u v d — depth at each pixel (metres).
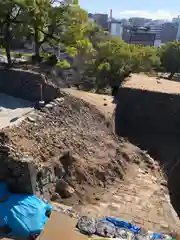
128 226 13.29
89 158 17.75
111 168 18.09
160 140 25.38
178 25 148.88
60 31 29.66
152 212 15.44
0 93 21.25
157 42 119.25
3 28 26.80
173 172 22.22
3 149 13.24
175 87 28.86
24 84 20.80
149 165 21.25
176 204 18.11
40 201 12.53
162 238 12.91
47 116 18.30
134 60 39.28
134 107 26.92
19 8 25.73
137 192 17.06
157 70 51.72
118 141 22.81
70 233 11.54
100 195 16.05
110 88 37.06
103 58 38.56
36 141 15.35
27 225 11.62
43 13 27.17
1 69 21.47
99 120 22.75
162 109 26.44
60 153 15.56
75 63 37.72
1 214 11.74
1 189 12.79
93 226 12.43
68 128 18.72
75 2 29.64
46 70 27.20
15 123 16.12
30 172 12.59
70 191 15.09
